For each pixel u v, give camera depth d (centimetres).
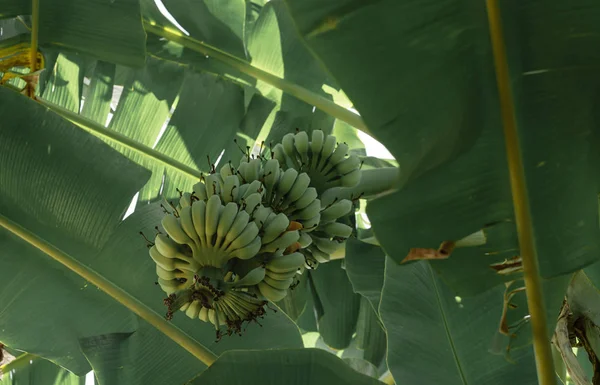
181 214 219
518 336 183
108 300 254
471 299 214
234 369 190
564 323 212
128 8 274
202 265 221
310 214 239
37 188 253
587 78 163
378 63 156
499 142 164
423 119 156
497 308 212
